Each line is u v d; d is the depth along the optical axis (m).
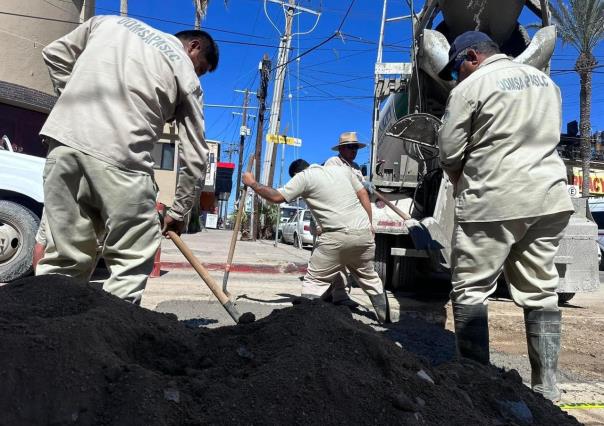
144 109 2.64
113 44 2.67
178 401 1.49
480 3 5.58
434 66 5.87
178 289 6.11
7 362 1.40
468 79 2.89
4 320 1.62
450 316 5.40
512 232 2.76
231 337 2.00
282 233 21.56
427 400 1.79
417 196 6.45
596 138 33.25
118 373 1.51
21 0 12.43
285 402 1.57
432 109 6.62
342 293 5.54
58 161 2.56
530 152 2.76
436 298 6.49
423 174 6.48
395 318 5.14
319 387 1.63
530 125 2.77
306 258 11.22
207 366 1.79
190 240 16.70
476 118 2.82
